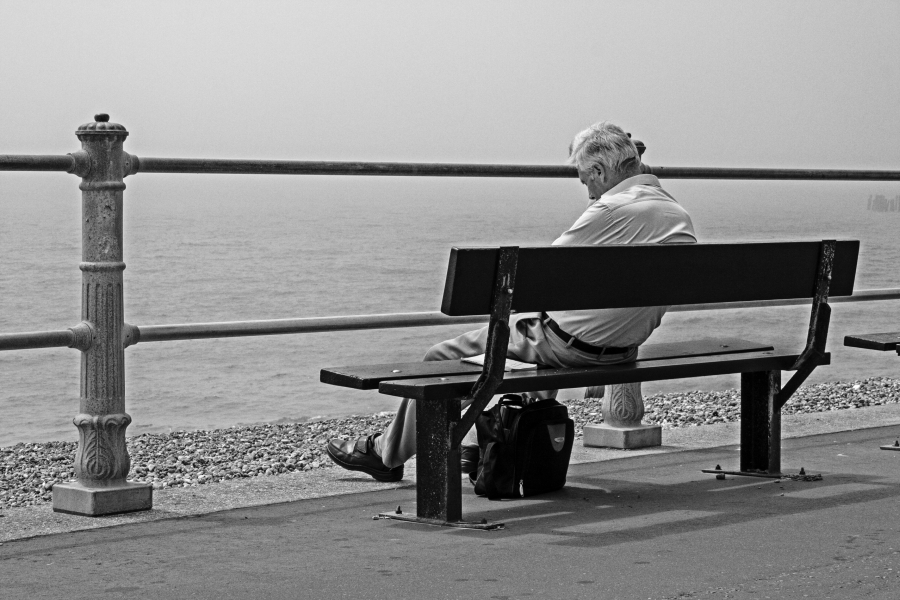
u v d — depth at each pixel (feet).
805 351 20.06
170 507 17.90
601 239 18.57
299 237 485.97
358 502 18.39
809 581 13.67
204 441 32.71
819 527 16.57
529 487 18.89
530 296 16.66
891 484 19.97
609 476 20.88
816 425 26.71
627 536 16.01
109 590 13.29
